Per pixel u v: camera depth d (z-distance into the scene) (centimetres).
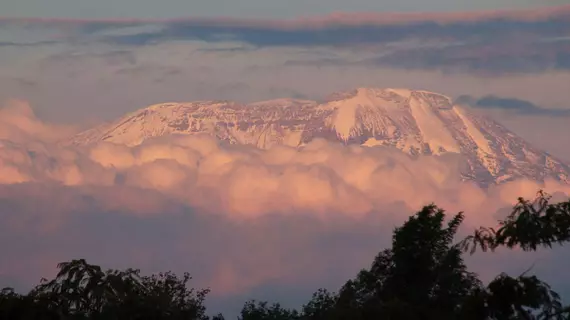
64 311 11300
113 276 11719
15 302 11019
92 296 11450
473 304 9369
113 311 11262
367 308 11512
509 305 9250
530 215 9200
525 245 9262
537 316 9269
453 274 11681
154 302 11544
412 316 11288
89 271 11594
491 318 9344
